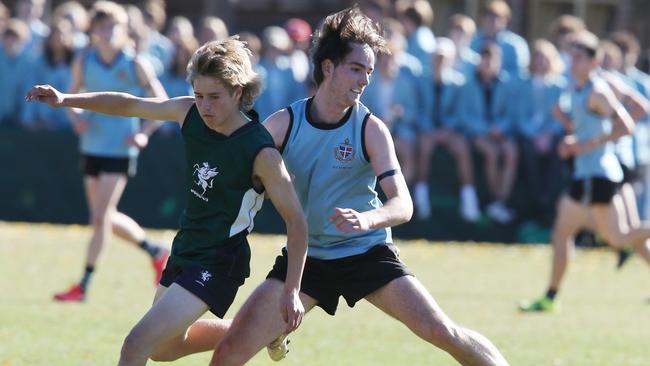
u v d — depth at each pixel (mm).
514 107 53406
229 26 72875
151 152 53406
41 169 54312
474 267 44188
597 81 34000
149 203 53531
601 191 33844
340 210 16531
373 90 52219
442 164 53156
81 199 54312
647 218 51312
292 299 17234
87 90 33969
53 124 55781
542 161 53188
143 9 62031
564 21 55188
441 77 52812
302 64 55250
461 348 17797
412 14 54406
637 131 50469
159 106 18344
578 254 50188
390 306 18172
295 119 18328
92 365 23328
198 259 17703
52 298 32688
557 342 28031
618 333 29719
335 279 18438
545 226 53250
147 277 38031
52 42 54969
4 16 59844
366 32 17922
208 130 17641
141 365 17000
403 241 52719
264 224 53219
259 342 17969
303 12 72375
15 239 47625
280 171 17391
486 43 53969
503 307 34000
